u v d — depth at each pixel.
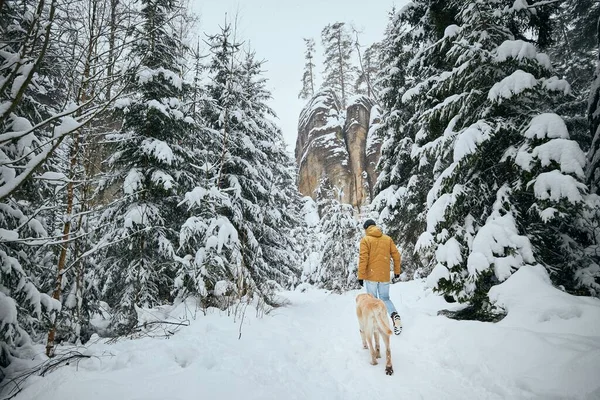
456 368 3.83
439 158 7.41
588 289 5.18
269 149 11.86
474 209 6.43
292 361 4.32
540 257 5.45
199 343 4.54
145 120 8.27
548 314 4.14
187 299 7.82
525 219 5.89
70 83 4.91
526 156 5.32
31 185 4.93
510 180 6.00
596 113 7.22
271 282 10.38
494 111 6.21
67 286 6.36
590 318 3.81
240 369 3.70
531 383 3.09
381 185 12.87
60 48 4.51
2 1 2.97
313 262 21.23
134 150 8.45
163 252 8.03
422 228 10.64
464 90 6.59
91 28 4.64
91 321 8.05
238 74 10.27
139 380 3.23
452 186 6.42
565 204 4.81
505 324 4.34
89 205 6.27
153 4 7.12
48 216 6.18
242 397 3.02
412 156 8.35
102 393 2.94
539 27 7.34
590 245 5.78
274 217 11.59
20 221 4.73
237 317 6.23
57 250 5.63
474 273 5.31
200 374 3.39
